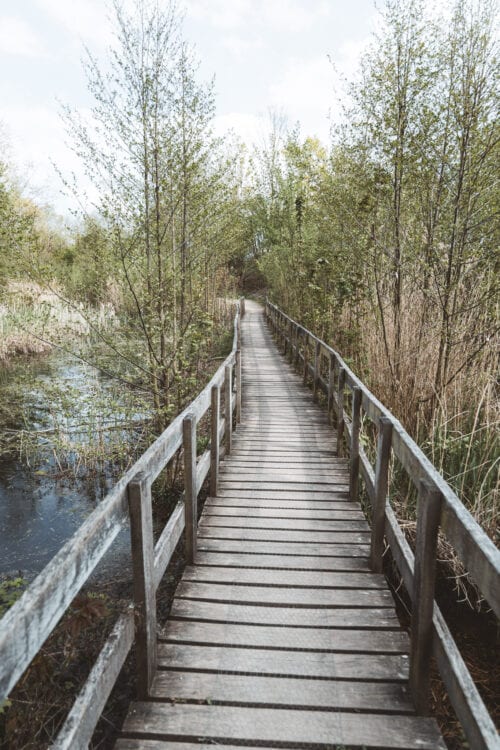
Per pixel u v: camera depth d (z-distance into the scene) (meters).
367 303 7.86
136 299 6.25
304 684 2.27
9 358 13.79
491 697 2.94
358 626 2.69
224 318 20.95
